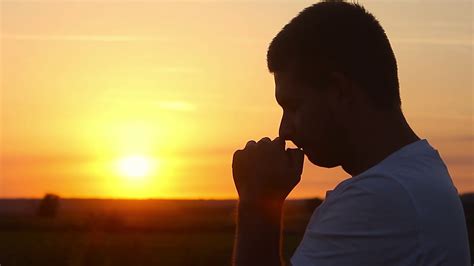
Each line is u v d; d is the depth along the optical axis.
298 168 3.03
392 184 2.83
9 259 34.03
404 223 2.79
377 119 2.95
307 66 2.97
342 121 2.95
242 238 3.00
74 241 39.09
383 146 2.94
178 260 37.12
